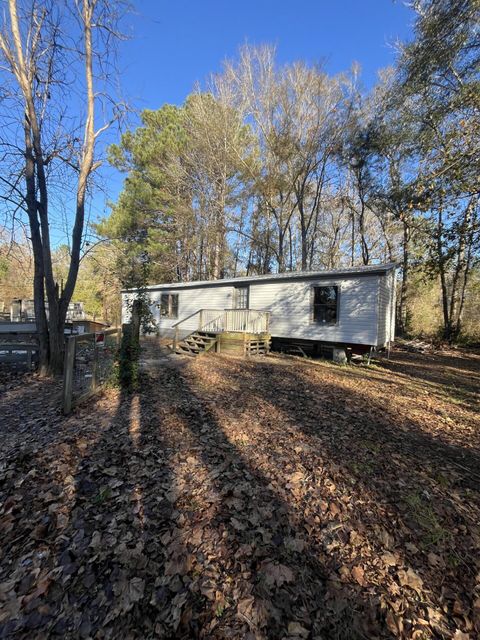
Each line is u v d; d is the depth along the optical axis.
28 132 7.05
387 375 8.86
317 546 2.31
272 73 19.61
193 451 3.71
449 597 1.92
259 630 1.71
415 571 2.11
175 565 2.10
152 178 21.20
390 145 16.70
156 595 1.89
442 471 3.41
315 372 8.79
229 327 13.15
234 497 2.85
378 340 10.07
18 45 6.62
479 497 2.96
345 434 4.34
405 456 3.74
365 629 1.72
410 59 11.38
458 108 8.96
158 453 3.64
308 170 20.81
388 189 18.33
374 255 24.66
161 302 17.62
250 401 5.79
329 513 2.67
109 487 2.96
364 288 10.27
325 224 26.34
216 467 3.36
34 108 7.02
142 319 6.93
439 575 2.08
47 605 1.82
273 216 24.50
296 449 3.82
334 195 24.31
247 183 22.39
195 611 1.80
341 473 3.29
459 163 7.06
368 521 2.59
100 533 2.38
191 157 21.38
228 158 20.77
